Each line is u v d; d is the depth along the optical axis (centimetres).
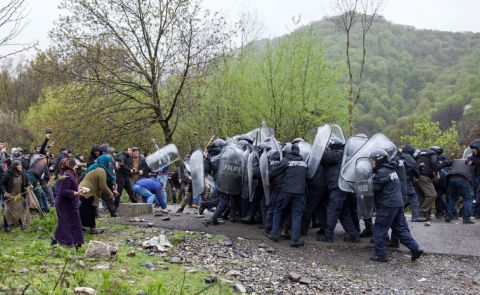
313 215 1073
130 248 817
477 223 1112
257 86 2181
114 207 1146
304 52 2131
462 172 1118
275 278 700
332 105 2152
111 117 2070
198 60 2017
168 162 1246
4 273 512
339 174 908
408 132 3597
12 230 968
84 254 689
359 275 754
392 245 915
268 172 903
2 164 1106
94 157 1124
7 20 644
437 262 831
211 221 1021
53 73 1955
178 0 1934
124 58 1983
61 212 744
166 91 2097
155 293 521
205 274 675
